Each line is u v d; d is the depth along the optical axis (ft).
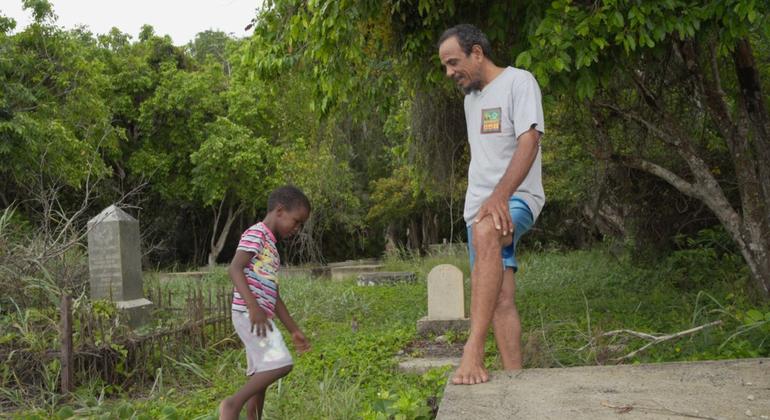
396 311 40.73
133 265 33.42
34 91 63.16
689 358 18.92
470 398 10.24
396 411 13.57
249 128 90.89
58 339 24.23
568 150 43.50
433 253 78.79
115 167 91.30
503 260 12.97
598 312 33.17
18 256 30.14
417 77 29.17
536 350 20.75
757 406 9.28
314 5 25.30
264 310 14.75
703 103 31.24
